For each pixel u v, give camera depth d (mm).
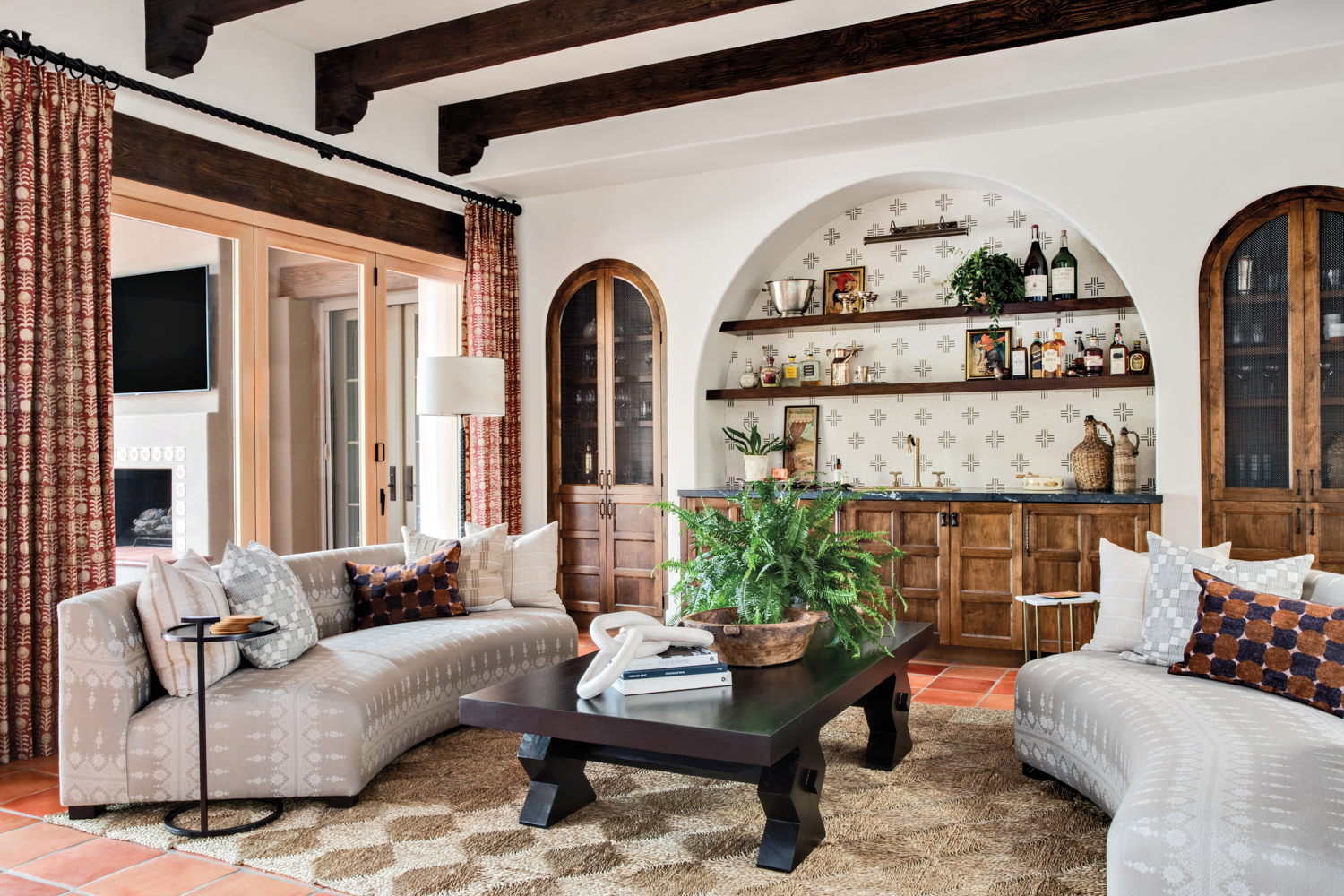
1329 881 1682
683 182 5809
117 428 4156
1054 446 5328
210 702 2875
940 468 5586
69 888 2373
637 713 2369
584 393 6152
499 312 6109
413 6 4379
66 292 3596
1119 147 4734
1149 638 3072
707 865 2447
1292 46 3961
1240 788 1958
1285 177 4422
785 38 4703
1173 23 4164
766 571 3080
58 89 3590
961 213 5527
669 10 3996
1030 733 3096
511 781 3135
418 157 5594
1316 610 2707
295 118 4797
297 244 4879
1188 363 4602
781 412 6004
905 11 4410
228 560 3182
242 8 3852
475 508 5875
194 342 4414
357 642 3502
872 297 5699
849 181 5324
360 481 5289
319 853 2547
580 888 2318
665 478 5895
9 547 3455
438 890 2318
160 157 4145
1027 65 4445
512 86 5379
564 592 6227
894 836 2627
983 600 4902
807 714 2391
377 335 5398
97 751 2832
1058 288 5148
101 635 2832
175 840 2656
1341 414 4340
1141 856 1890
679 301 5812
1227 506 4531
